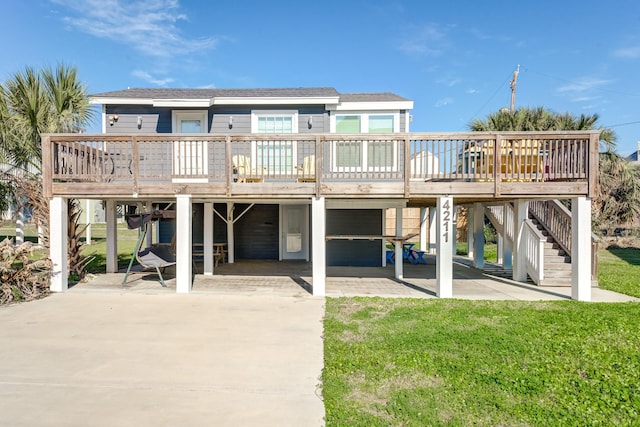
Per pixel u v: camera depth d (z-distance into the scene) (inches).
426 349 164.1
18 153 324.8
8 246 259.3
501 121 553.0
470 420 109.3
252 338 181.9
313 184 277.7
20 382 135.1
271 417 113.1
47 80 329.7
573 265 270.4
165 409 117.6
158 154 394.6
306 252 498.9
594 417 111.3
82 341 177.2
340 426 106.0
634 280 349.4
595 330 190.7
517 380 134.1
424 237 628.4
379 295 280.5
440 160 272.7
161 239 498.3
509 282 344.8
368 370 142.6
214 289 296.5
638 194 607.2
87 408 117.9
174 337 183.3
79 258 341.7
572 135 264.4
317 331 192.9
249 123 405.4
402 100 402.6
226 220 479.8
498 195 269.1
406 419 109.4
